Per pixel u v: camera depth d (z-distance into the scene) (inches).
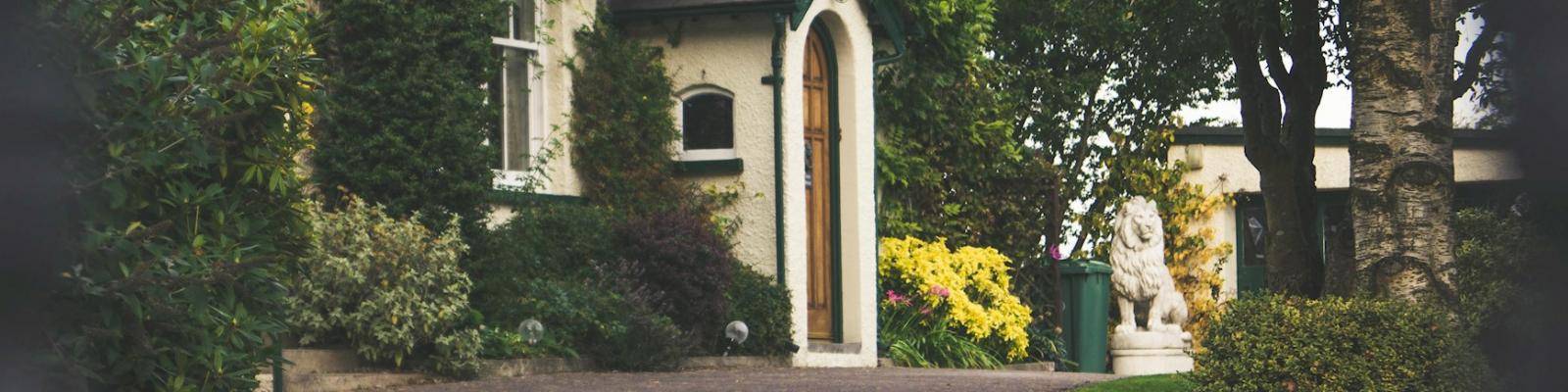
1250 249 970.7
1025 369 725.3
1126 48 994.1
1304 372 309.6
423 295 438.6
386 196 488.7
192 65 200.4
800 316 615.2
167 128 193.2
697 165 620.4
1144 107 1019.9
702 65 624.4
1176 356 770.8
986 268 740.7
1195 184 963.3
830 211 665.6
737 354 583.8
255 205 225.9
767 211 613.3
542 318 503.5
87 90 172.7
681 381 453.7
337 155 486.3
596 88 597.0
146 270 186.1
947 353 700.0
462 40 514.0
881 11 676.7
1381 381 301.9
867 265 670.5
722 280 570.6
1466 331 287.4
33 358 160.4
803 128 631.2
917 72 738.2
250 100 207.0
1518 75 56.4
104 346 191.2
